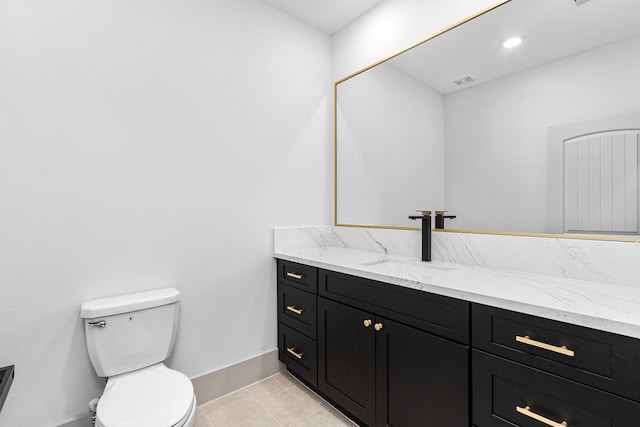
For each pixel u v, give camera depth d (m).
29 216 1.33
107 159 1.52
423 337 1.30
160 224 1.68
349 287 1.64
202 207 1.83
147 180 1.64
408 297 1.36
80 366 1.44
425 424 1.29
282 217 2.21
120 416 1.09
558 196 1.38
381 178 2.14
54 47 1.38
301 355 1.96
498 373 1.08
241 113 2.00
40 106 1.35
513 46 1.51
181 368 1.77
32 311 1.34
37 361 1.35
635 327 0.80
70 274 1.43
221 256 1.92
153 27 1.66
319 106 2.42
